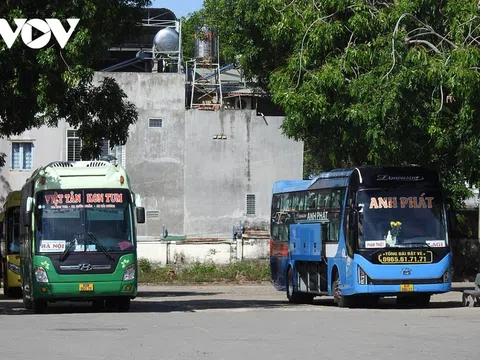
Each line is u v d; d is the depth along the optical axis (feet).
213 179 284.61
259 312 118.83
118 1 142.51
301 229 157.58
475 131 138.21
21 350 70.38
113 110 168.96
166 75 282.97
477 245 257.14
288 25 143.33
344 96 139.03
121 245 122.52
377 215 134.72
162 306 142.72
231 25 223.30
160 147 282.77
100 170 124.98
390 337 81.05
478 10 131.44
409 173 136.87
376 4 142.00
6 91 133.08
